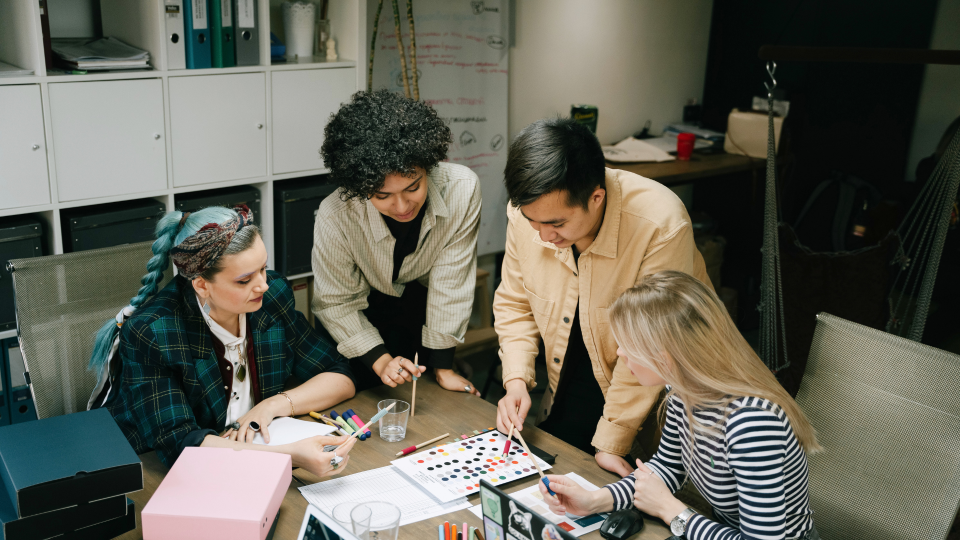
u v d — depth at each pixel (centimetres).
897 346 144
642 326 126
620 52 411
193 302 159
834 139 450
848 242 384
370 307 219
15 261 172
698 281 129
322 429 159
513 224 180
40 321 176
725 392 125
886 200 380
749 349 129
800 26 423
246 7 245
